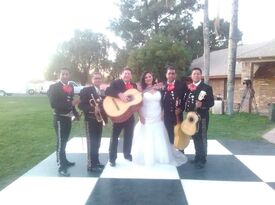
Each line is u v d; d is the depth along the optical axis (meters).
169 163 6.87
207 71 19.25
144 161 6.80
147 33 40.50
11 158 7.48
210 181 5.87
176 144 6.96
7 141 9.31
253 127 12.45
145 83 6.85
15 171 6.52
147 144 6.77
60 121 6.11
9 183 5.82
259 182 5.85
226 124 13.20
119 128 6.68
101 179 5.91
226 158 7.48
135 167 6.64
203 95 6.65
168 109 6.92
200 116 6.76
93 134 6.42
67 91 6.07
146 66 28.20
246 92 17.84
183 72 28.19
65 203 4.88
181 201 4.97
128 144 7.05
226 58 29.08
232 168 6.68
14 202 4.93
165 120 6.97
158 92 6.86
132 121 6.94
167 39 29.56
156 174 6.22
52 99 6.02
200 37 40.09
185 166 6.77
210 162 7.13
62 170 6.18
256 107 17.41
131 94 6.58
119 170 6.45
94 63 47.47
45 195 5.18
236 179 5.99
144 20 40.50
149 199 5.03
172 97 6.90
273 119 14.12
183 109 6.96
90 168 6.39
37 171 6.35
